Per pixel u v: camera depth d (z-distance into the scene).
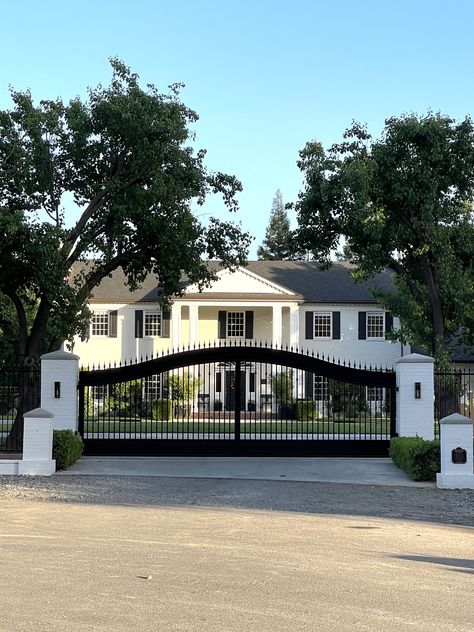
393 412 20.92
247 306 41.16
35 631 6.00
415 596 7.29
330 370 20.81
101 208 23.64
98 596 7.08
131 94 22.66
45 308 23.20
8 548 9.34
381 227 26.84
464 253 29.23
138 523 11.48
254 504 13.84
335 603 6.98
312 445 20.83
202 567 8.38
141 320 41.31
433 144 26.81
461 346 37.97
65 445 18.50
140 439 20.83
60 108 22.67
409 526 11.73
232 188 25.02
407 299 31.48
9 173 21.88
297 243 29.48
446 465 16.47
